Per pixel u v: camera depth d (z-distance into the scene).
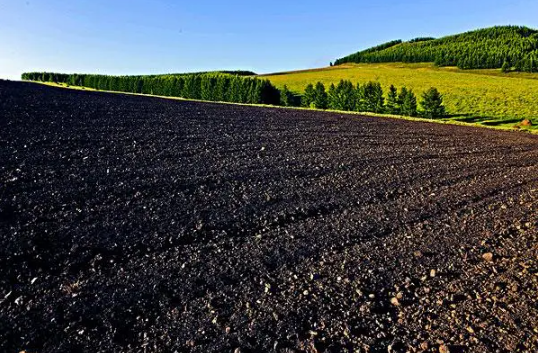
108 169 6.76
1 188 5.45
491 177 8.25
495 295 3.55
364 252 4.39
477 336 2.97
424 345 2.87
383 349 2.85
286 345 2.87
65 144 8.24
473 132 17.95
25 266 3.74
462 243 4.71
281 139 11.33
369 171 8.12
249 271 3.87
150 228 4.65
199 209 5.33
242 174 7.16
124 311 3.19
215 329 3.02
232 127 13.02
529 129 22.97
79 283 3.54
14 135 8.54
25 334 2.90
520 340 2.92
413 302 3.45
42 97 16.06
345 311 3.29
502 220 5.54
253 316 3.18
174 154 8.28
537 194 6.94
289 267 3.99
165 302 3.33
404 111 33.53
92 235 4.38
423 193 6.76
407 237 4.85
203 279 3.69
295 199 6.00
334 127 15.45
